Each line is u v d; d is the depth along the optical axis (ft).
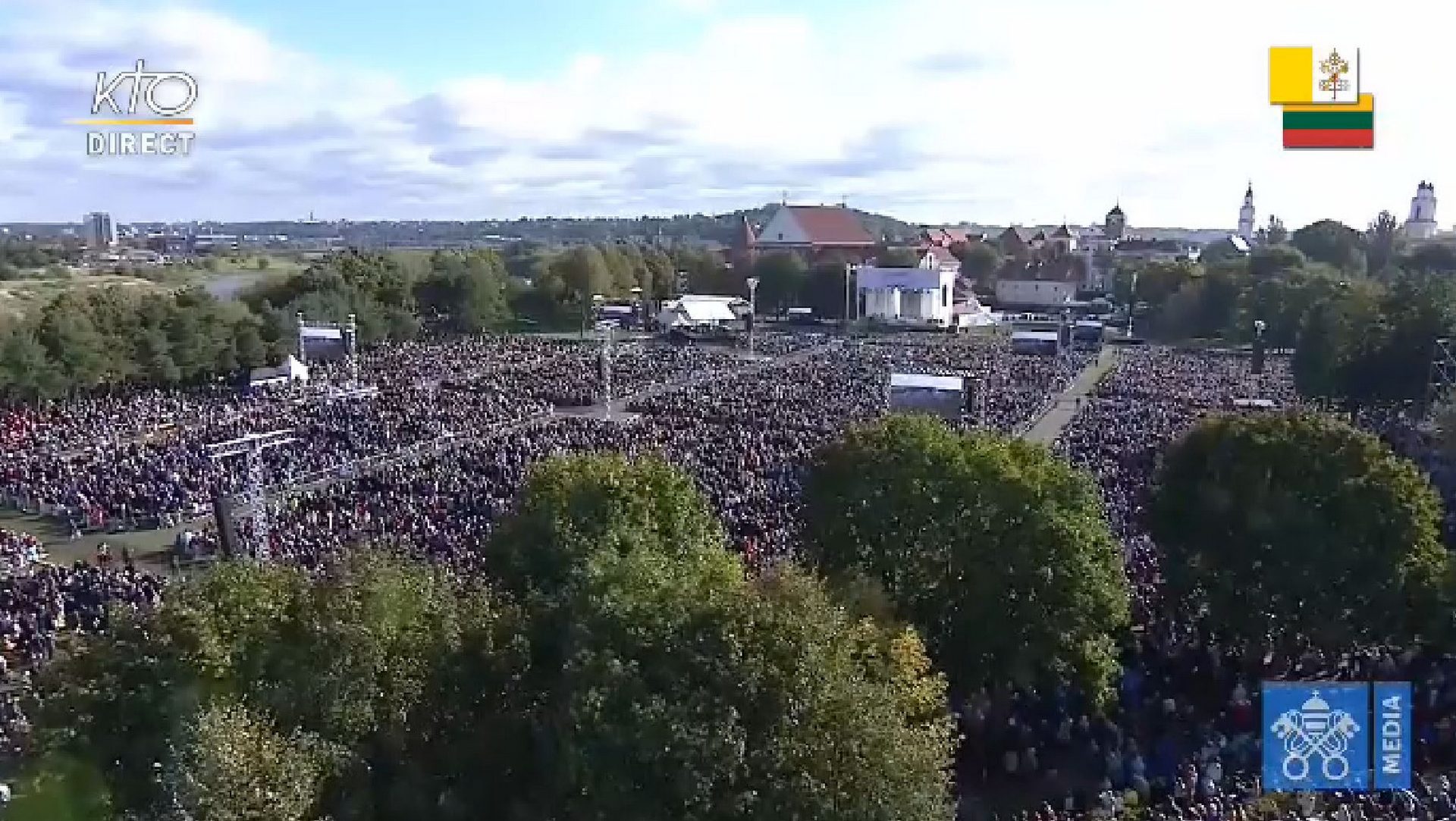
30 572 161.48
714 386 335.88
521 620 84.23
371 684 74.08
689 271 635.66
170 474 215.51
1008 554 118.42
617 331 521.65
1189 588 133.80
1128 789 104.17
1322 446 129.39
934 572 121.19
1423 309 273.75
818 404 292.61
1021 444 131.44
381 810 72.64
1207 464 135.85
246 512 191.52
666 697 72.18
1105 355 433.89
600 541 103.76
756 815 69.87
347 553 111.75
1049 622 116.98
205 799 62.28
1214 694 126.11
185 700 70.79
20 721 106.93
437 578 88.48
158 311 364.17
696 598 78.33
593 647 75.46
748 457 218.79
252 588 78.59
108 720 72.28
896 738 74.90
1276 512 126.82
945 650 120.88
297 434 249.14
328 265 480.23
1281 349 411.34
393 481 200.13
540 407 297.53
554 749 74.90
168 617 75.36
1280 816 96.84
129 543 185.37
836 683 74.59
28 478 221.46
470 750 76.59
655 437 243.81
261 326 392.68
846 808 71.26
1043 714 120.37
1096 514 128.26
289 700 72.33
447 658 78.69
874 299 561.84
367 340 442.91
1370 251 652.48
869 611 104.12
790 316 579.89
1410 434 253.65
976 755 113.50
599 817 69.51
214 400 326.03
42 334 326.65
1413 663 127.03
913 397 230.68
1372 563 122.62
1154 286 529.86
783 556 136.15
